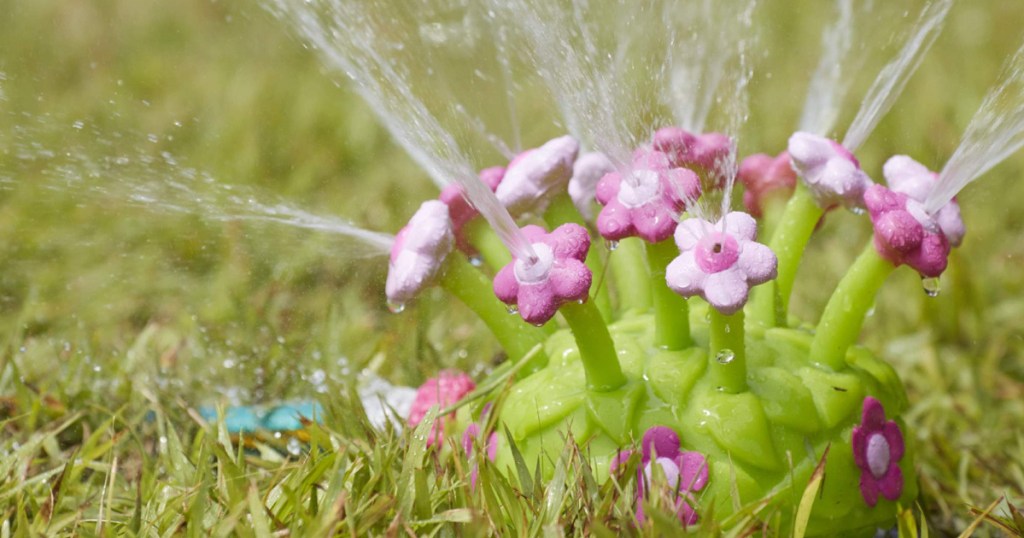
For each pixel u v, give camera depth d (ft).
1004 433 5.23
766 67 7.80
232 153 7.17
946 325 5.66
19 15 9.68
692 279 4.44
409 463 4.57
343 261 5.96
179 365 5.41
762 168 4.81
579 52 4.92
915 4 7.97
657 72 5.11
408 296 4.62
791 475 4.52
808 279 5.90
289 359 5.38
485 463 4.52
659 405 4.55
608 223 4.51
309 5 5.44
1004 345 5.60
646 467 4.53
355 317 5.67
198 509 4.47
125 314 5.74
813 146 4.66
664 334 4.61
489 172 4.79
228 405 5.18
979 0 8.81
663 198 4.50
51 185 6.64
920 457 5.12
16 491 4.70
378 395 4.92
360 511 4.50
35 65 8.86
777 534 4.47
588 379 4.57
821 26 8.26
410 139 4.91
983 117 4.74
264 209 6.00
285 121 7.70
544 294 4.44
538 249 4.46
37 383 5.26
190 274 5.92
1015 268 5.92
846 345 4.62
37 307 5.68
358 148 7.37
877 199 4.57
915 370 5.54
